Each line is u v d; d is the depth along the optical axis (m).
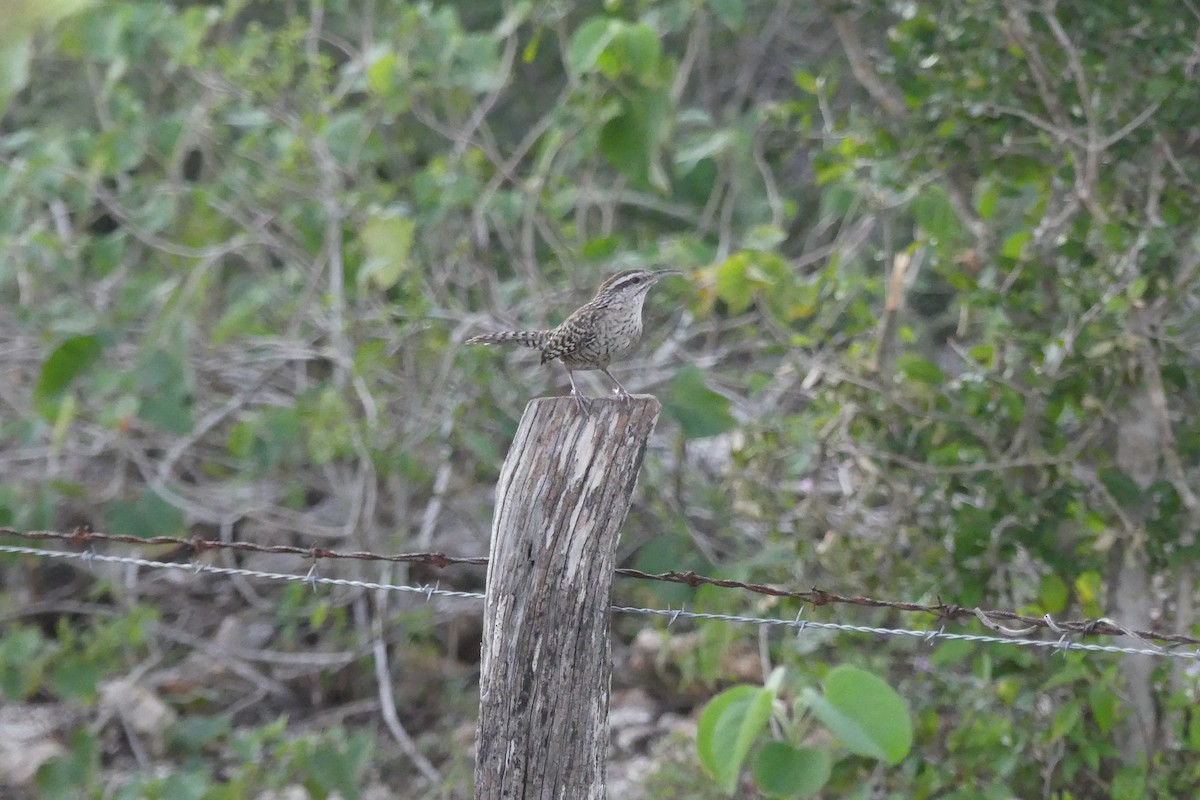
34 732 12.98
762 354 13.88
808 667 10.24
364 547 13.57
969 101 9.92
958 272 10.50
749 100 20.89
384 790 12.34
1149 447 9.68
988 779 9.66
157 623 13.85
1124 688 9.41
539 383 13.70
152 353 12.66
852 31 11.34
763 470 10.92
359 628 13.98
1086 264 9.76
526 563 6.11
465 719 13.12
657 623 13.47
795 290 11.10
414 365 13.55
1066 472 9.55
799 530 10.55
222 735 13.14
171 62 13.52
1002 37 10.03
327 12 19.80
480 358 12.77
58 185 13.84
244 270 18.41
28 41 12.70
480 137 19.14
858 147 10.68
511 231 16.81
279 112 13.59
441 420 13.16
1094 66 9.89
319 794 10.85
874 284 11.05
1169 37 9.53
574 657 6.12
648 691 13.49
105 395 13.66
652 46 11.52
